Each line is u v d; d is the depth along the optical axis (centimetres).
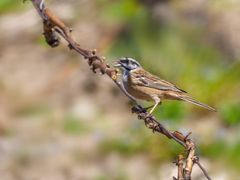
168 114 1455
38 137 1532
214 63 1617
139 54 1642
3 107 1667
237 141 1366
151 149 1402
